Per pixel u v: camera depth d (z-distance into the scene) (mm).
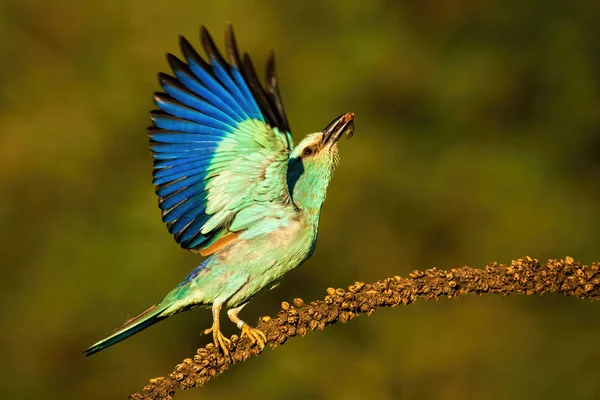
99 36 16891
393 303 6781
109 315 14688
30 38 16891
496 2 18234
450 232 16156
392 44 17328
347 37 17250
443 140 17047
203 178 7805
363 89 16875
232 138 7750
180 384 6652
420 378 14391
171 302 7832
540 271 6707
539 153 17156
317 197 8164
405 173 16359
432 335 14578
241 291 7852
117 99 16422
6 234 15508
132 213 15266
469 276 6754
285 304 6895
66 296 14797
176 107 7723
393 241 15859
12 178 15898
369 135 16641
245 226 7922
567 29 18047
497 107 17562
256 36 16750
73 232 15445
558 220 16234
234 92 7715
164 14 16812
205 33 7738
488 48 17906
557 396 14211
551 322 14727
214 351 6777
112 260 14891
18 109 16469
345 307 6805
